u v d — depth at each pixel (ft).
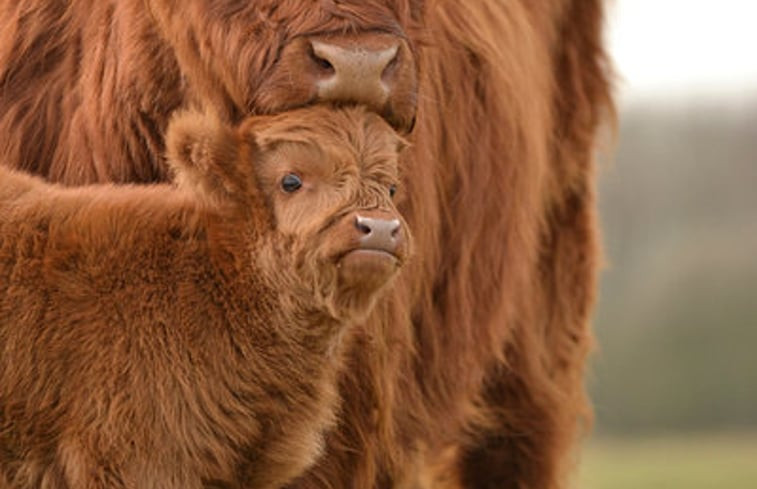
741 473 151.84
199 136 46.65
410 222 55.98
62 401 46.29
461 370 61.46
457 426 64.08
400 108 47.29
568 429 70.95
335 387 51.03
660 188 269.64
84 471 46.26
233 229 46.91
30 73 55.21
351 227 44.70
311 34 46.91
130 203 47.55
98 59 53.62
